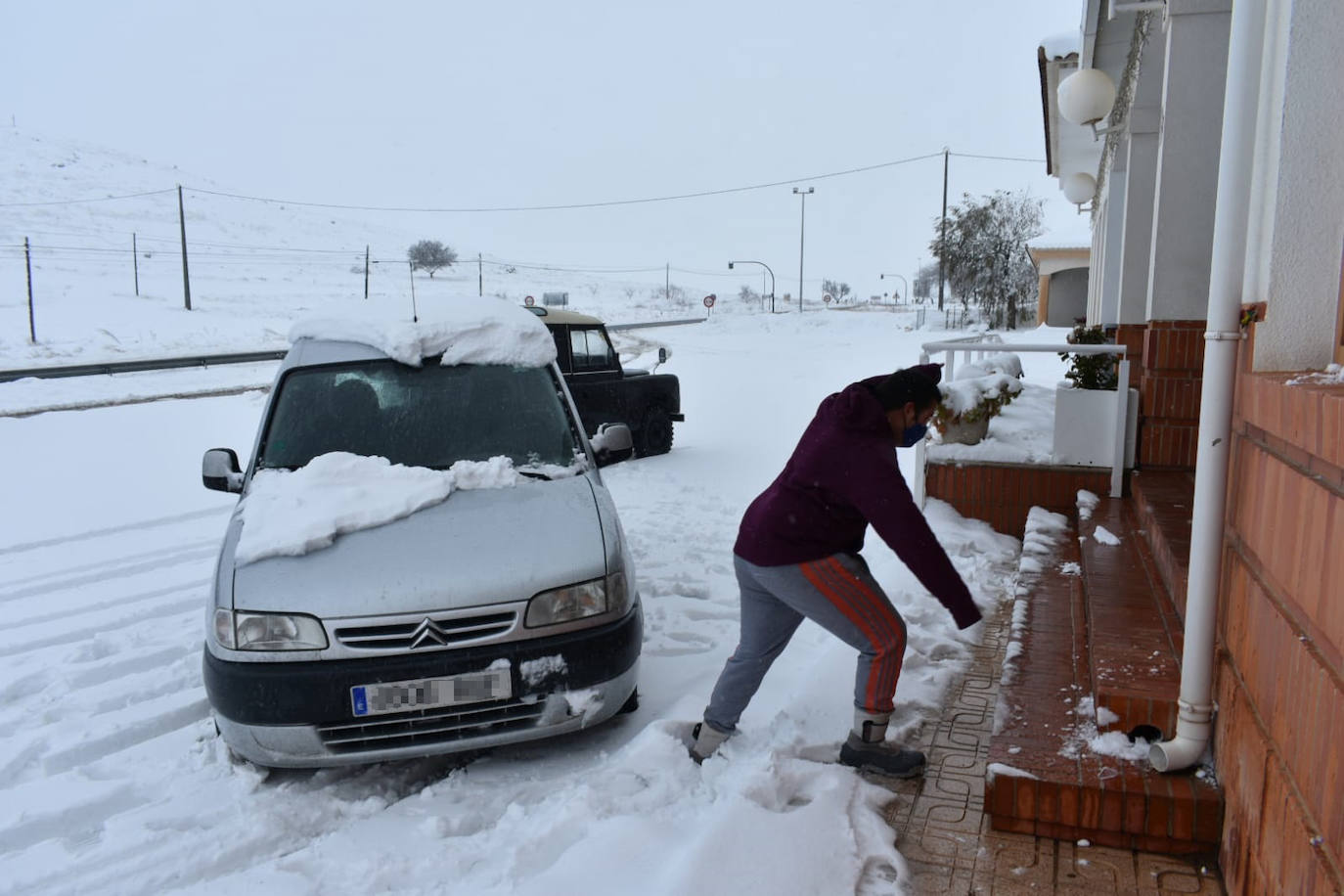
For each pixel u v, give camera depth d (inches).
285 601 138.3
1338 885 68.7
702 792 130.0
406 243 5078.7
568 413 194.4
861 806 124.0
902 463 368.2
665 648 197.5
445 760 152.0
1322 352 102.0
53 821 136.0
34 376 902.4
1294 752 81.8
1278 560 89.7
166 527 334.0
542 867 117.3
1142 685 127.2
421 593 139.6
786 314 1913.1
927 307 2246.6
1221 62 222.7
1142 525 209.9
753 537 129.6
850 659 175.0
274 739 135.9
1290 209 101.6
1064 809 115.2
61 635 221.6
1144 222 292.0
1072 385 295.0
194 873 122.2
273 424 184.5
